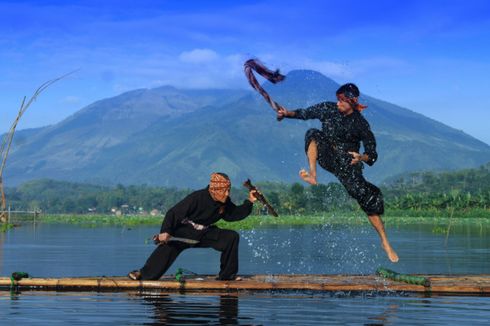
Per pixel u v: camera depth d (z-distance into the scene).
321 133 7.98
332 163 7.98
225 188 8.52
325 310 6.97
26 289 8.31
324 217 56.94
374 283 8.59
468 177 136.50
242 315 6.64
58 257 14.57
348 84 7.95
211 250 17.05
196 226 8.63
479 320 6.45
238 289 8.35
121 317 6.45
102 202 174.25
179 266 12.87
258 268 12.82
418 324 6.24
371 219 8.33
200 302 7.41
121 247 18.17
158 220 49.72
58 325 6.03
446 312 6.89
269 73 8.02
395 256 8.35
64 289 8.32
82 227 36.75
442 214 66.44
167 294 8.03
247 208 8.72
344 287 8.35
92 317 6.44
